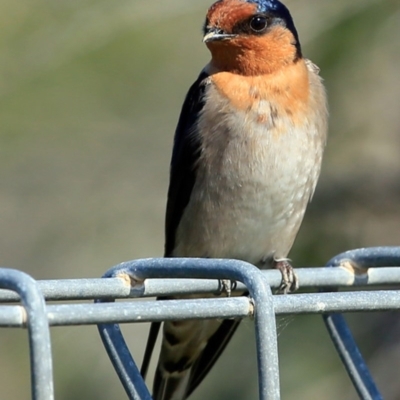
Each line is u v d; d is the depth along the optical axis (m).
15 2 13.09
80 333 12.57
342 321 6.32
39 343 4.31
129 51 13.45
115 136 13.82
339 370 10.70
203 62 13.70
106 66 13.45
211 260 5.17
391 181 11.23
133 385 5.21
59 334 12.52
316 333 10.77
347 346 6.29
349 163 11.28
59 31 13.18
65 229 13.79
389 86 11.48
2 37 13.09
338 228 11.01
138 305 4.69
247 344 11.52
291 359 10.73
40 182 13.83
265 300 4.87
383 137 11.41
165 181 13.85
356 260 6.29
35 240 13.85
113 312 4.61
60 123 13.63
